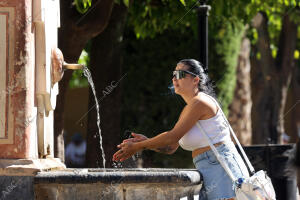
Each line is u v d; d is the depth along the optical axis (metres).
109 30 13.85
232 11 16.42
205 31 12.88
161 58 20.28
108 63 13.88
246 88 21.67
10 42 7.35
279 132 23.06
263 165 13.09
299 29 25.39
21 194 6.99
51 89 8.23
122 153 7.82
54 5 8.89
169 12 16.12
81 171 7.74
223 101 20.14
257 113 23.08
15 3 7.39
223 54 19.92
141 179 6.86
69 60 12.31
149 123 20.27
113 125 13.88
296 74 37.78
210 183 7.80
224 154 7.83
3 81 7.31
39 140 7.99
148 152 18.06
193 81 8.23
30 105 7.42
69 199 6.93
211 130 7.88
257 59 23.03
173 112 20.14
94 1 12.27
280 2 18.64
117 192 6.94
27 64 7.40
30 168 7.04
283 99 23.03
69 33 12.15
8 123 7.29
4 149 7.24
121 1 13.86
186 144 8.01
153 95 20.31
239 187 7.59
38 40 7.73
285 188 13.04
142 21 16.66
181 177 7.00
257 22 20.39
